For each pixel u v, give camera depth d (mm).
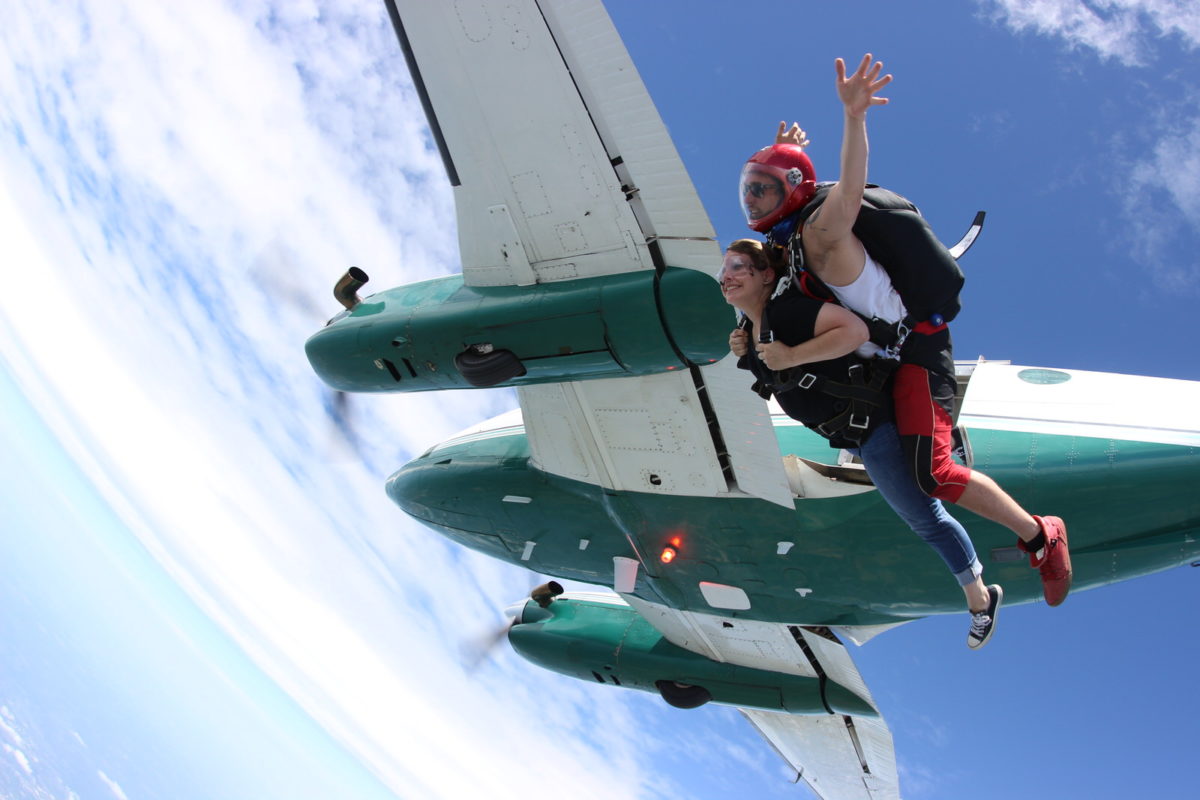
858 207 3520
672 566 9766
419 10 7043
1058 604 4301
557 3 6566
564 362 7742
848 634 10000
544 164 7293
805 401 4004
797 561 8938
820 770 13711
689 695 11461
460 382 8305
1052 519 4250
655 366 7523
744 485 8734
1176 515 7707
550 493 10305
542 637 12438
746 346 4234
